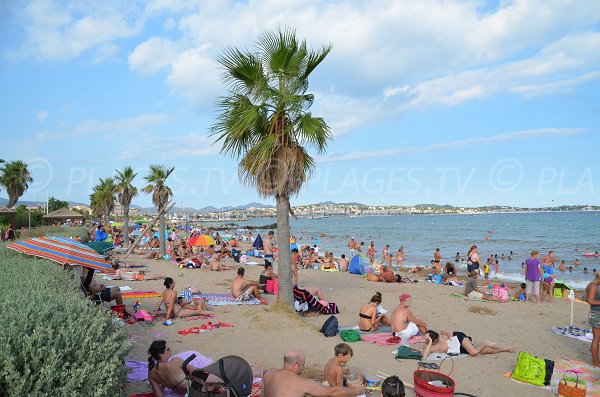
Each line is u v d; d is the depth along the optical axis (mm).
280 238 10992
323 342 8969
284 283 10898
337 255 43469
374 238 69438
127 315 10242
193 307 11008
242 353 8039
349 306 13328
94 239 31109
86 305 5102
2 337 3445
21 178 57469
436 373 6105
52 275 7973
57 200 97000
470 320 11641
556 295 15711
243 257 25844
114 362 4113
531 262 14430
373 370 7375
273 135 10805
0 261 9086
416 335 9531
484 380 7051
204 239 25516
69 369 3617
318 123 10711
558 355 8680
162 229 25312
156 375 5586
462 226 106250
